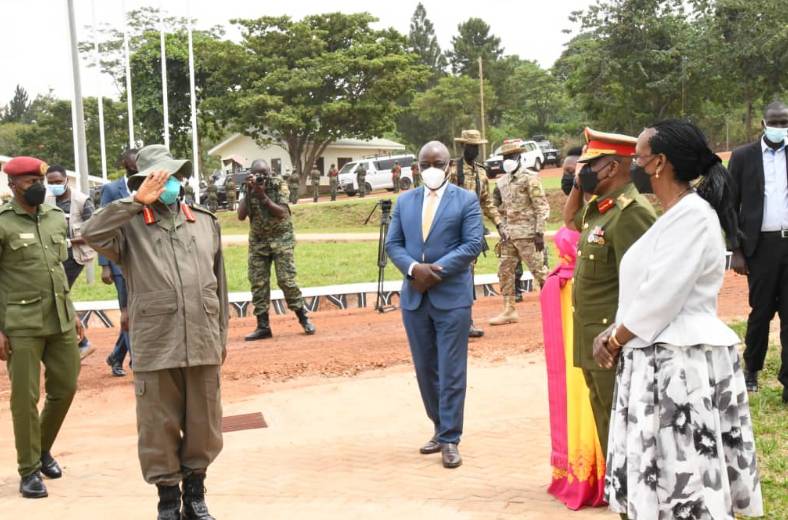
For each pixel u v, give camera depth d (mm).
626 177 4570
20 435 5766
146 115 50500
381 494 5508
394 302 14734
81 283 17844
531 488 5469
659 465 3646
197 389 4957
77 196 9703
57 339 6023
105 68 51312
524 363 8859
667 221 3672
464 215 6113
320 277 17422
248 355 10148
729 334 3701
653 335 3650
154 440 4855
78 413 8031
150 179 4715
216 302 5012
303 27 46688
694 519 3590
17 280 5820
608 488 3865
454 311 5992
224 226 34094
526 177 10758
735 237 3816
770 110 6742
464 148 10398
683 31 43812
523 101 81312
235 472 6105
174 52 48500
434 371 6289
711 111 54031
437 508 5199
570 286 5148
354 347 10297
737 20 42438
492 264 18266
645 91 44875
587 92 45750
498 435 6648
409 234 6191
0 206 6008
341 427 7215
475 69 88812
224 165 58000
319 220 32812
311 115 46188
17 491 5914
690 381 3619
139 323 4836
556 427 5250
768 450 5809
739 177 6934
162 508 4930
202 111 48969
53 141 56344
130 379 9234
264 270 11219
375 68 46406
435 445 6324
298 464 6223
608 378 4559
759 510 3744
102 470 6328
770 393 7082
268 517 5203
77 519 5297
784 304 6824
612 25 44125
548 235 22250
